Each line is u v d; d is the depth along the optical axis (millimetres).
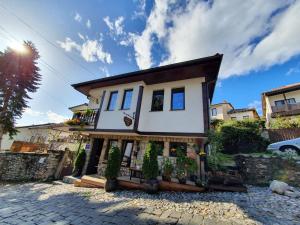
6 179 9625
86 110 10102
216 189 5738
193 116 7254
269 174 6598
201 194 5469
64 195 6016
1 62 15109
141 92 8586
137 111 8047
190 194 5523
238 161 7930
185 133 7074
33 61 17000
